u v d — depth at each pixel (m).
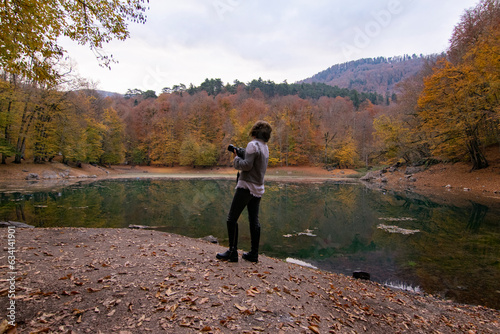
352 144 55.19
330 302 2.95
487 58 19.00
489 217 11.62
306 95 104.75
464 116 20.58
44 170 28.64
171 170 60.16
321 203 16.22
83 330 1.75
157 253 3.82
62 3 4.85
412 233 9.33
